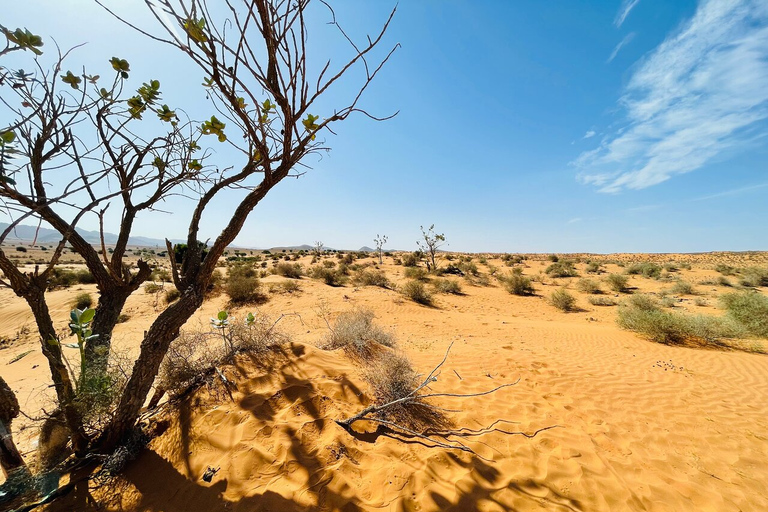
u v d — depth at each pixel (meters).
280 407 3.02
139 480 2.35
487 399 4.01
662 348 7.45
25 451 2.94
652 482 2.72
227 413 2.84
